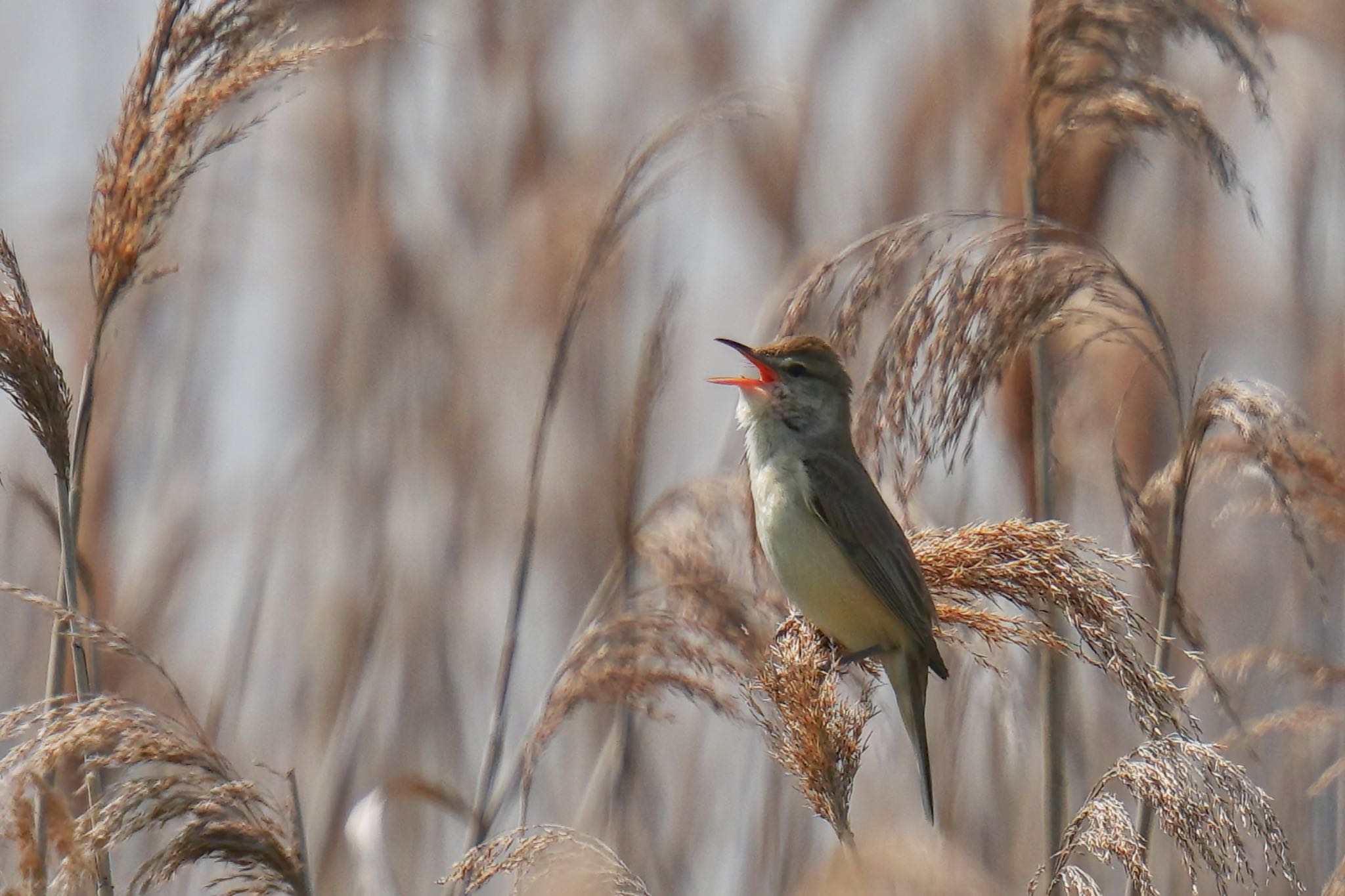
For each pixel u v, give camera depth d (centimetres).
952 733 1053
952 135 1141
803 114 1191
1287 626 1110
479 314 1235
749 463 995
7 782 609
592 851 689
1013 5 1141
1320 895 934
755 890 1045
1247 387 836
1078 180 970
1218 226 1194
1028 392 955
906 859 670
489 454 1209
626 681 858
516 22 1268
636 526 985
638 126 1246
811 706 723
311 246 1244
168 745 654
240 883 758
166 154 746
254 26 765
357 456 1201
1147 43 933
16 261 725
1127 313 871
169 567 1098
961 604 823
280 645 1132
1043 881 902
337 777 1088
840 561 923
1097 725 1069
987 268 832
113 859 840
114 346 1134
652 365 1028
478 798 905
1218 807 634
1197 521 1194
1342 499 873
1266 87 944
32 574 1115
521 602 956
